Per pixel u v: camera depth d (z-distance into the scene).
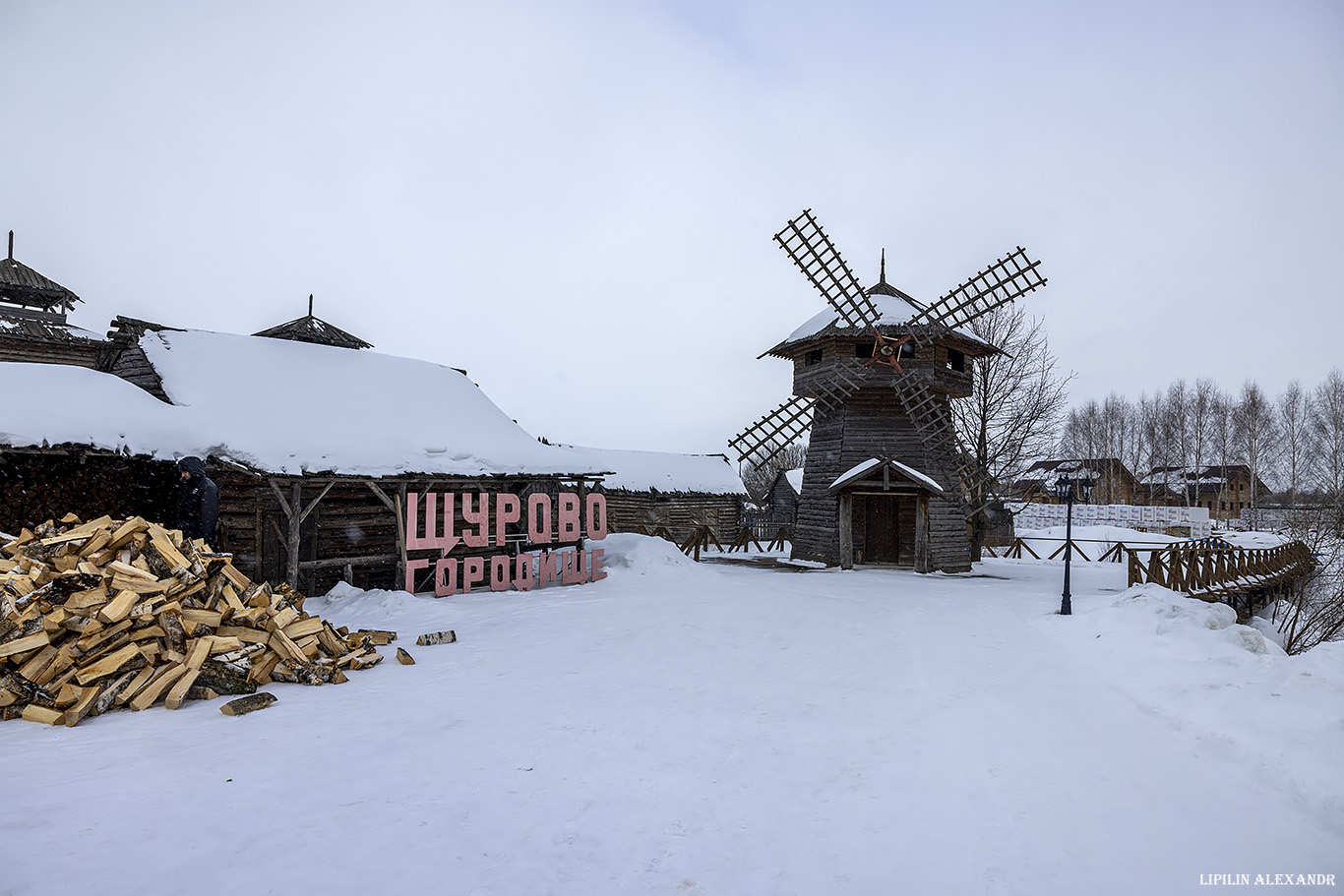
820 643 10.63
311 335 19.38
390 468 14.72
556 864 4.10
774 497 47.19
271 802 4.78
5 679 6.55
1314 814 4.92
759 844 4.42
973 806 5.05
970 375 24.39
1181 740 6.53
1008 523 36.94
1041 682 8.58
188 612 7.60
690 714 7.00
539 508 19.42
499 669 8.74
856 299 23.95
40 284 28.08
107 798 4.76
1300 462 59.22
